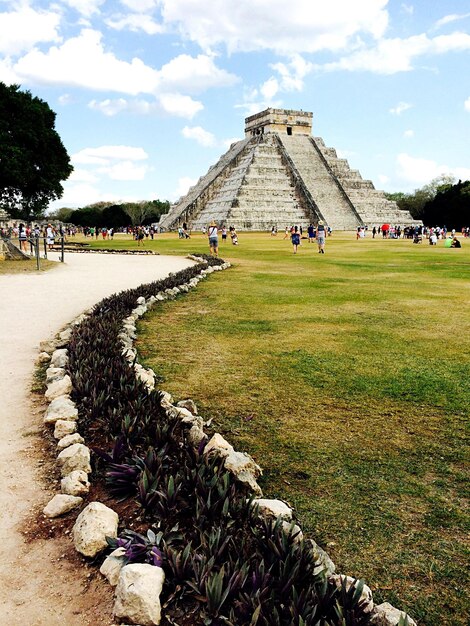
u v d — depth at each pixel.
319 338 10.00
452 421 5.94
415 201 124.31
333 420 5.98
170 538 3.41
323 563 3.31
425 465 4.93
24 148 56.69
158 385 7.17
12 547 3.64
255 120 103.81
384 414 6.16
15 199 62.75
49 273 21.75
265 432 5.66
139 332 10.52
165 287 15.30
